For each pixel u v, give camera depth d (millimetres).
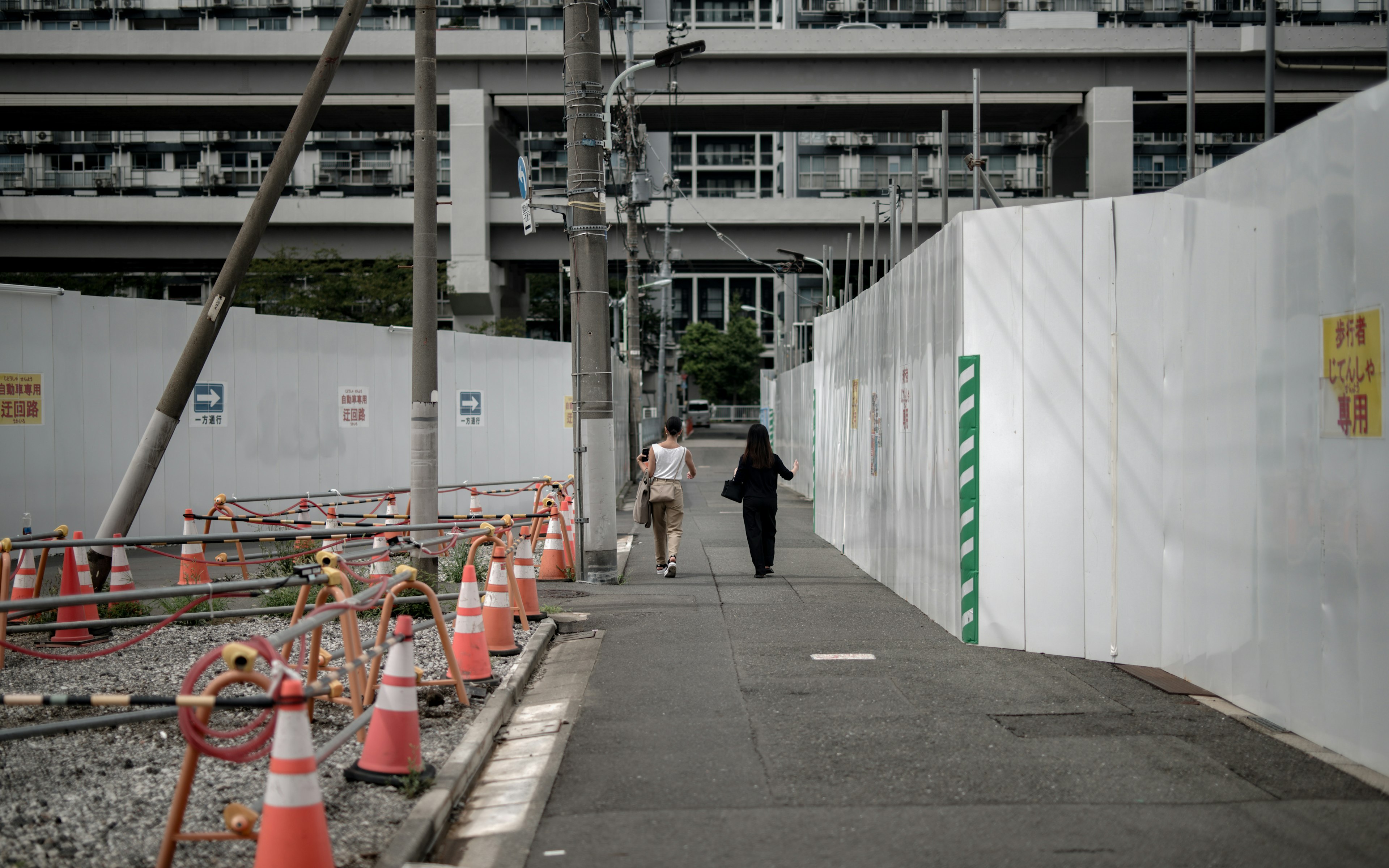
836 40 44156
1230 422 6898
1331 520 5750
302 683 4156
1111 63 43938
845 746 6043
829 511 18297
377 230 46406
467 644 7625
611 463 13195
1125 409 8125
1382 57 40875
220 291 10820
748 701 7145
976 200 10930
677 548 13672
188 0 78812
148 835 4730
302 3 78750
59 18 78812
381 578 9383
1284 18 64312
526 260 47312
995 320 8797
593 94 13000
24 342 14305
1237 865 4316
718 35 44188
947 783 5387
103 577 10492
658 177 90938
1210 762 5660
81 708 6992
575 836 4781
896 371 12141
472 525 10141
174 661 8359
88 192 73312
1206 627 7250
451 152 45062
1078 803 5055
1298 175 6082
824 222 45938
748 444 13688
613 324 54188
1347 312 5574
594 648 9070
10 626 8531
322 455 18438
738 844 4621
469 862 4566
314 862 4031
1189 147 10383
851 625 9938
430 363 11812
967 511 8945
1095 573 8297
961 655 8523
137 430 15656
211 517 12430
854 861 4406
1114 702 6984
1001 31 43750
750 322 103688
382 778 5379
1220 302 7043
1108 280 8195
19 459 14258
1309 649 5996
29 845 4574
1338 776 5379
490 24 82500
